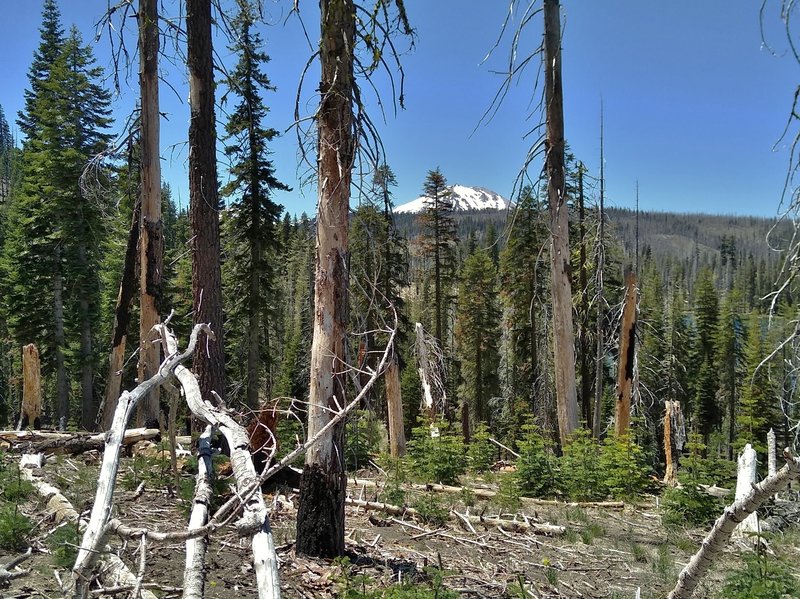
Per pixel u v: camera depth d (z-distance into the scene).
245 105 18.84
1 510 4.92
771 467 5.15
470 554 6.07
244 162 19.58
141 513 5.77
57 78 21.94
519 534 6.98
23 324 24.59
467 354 31.05
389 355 4.07
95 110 22.55
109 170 11.24
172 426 5.11
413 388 26.33
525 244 23.31
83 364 24.34
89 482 6.56
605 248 17.98
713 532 3.15
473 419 30.41
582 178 16.98
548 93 9.48
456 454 10.41
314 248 5.39
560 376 10.08
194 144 8.70
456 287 35.31
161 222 10.11
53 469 7.06
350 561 5.25
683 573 3.42
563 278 9.86
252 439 7.66
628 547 6.70
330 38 5.08
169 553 4.73
